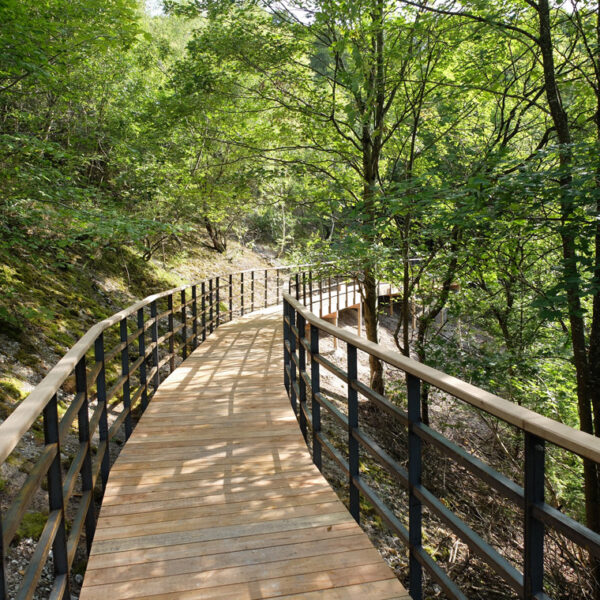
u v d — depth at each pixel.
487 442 9.97
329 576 2.34
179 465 3.72
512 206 5.00
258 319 11.80
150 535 2.73
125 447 4.09
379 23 6.96
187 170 11.23
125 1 5.54
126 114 10.41
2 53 4.97
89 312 7.82
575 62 7.38
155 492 3.27
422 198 5.79
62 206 5.85
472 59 8.00
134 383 6.59
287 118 9.84
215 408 5.15
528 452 1.38
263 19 8.77
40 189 5.58
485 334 10.79
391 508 6.39
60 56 5.71
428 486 7.48
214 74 9.01
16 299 6.39
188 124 9.79
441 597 5.28
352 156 9.59
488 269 7.89
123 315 4.00
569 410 8.38
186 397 5.55
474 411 9.01
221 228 16.91
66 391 5.34
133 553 2.55
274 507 3.05
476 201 5.04
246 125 10.73
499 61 8.09
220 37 8.77
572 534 1.22
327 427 8.08
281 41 8.79
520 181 4.84
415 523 2.19
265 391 5.82
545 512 1.32
